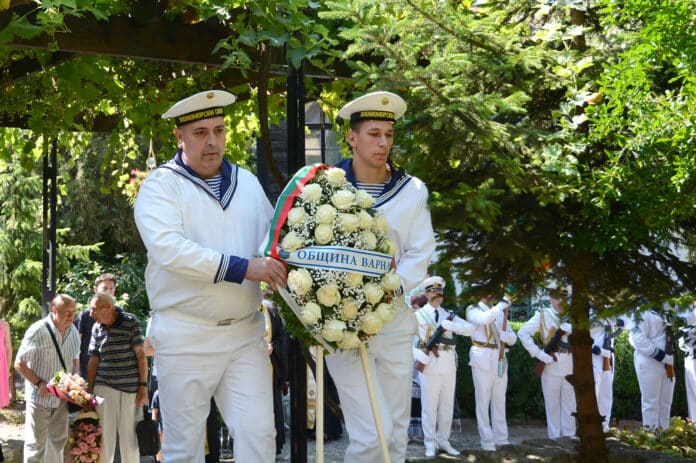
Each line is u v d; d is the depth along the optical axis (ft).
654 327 33.12
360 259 12.48
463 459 22.41
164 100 22.81
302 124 14.93
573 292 18.25
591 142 16.47
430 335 30.94
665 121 15.33
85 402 24.64
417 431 32.76
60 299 25.21
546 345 32.01
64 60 18.39
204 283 12.85
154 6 15.69
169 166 13.12
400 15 15.92
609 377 33.68
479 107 14.87
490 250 16.89
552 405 32.12
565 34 16.70
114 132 26.11
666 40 15.12
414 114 15.51
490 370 31.83
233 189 13.34
